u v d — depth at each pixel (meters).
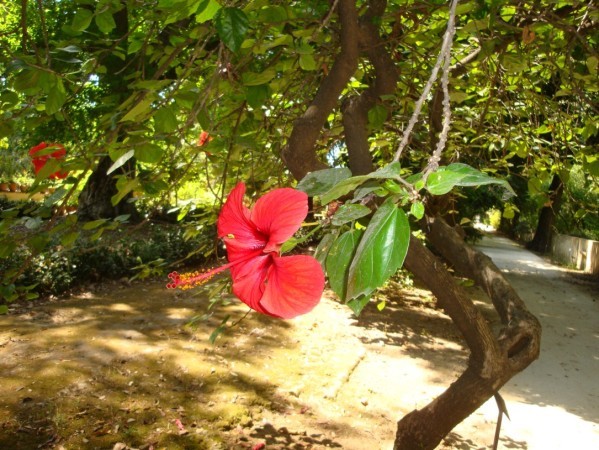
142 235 10.68
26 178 16.69
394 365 6.19
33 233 1.96
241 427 4.39
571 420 5.18
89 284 8.09
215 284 2.68
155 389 4.84
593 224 16.97
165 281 8.71
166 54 2.46
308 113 2.04
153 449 3.94
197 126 2.93
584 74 3.12
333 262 0.94
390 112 2.82
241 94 2.12
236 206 0.98
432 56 2.86
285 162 2.14
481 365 2.44
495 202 11.54
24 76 1.69
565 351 7.45
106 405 4.46
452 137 3.60
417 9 2.39
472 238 12.20
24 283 7.13
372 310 8.21
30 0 7.21
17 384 4.66
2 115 1.87
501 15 2.59
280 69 2.44
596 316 9.88
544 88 5.50
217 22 1.29
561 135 3.77
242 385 5.12
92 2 2.01
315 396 5.10
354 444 4.35
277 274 0.85
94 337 5.93
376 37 2.21
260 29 1.97
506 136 3.66
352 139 2.27
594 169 3.16
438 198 2.75
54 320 6.46
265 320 7.03
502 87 3.38
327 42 2.56
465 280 2.85
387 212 0.73
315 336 6.76
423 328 7.64
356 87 3.54
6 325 6.15
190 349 5.82
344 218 0.89
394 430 4.66
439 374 6.02
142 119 1.76
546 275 14.44
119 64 3.69
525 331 2.48
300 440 4.30
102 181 11.48
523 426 4.98
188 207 3.05
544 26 2.79
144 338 6.02
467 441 4.62
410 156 3.63
